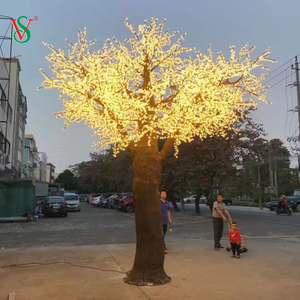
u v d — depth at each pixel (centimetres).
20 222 1855
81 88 572
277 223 1661
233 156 1969
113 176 3953
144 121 564
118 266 721
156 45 643
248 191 4244
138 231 594
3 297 515
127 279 595
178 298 506
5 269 697
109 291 543
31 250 927
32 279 618
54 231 1434
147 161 587
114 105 540
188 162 1961
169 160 2050
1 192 1892
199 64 609
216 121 622
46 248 962
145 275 583
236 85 663
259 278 614
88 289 554
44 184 3928
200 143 1830
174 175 2103
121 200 2773
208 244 1006
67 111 620
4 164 2573
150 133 565
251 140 1925
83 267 712
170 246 971
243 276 629
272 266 708
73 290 549
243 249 867
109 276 637
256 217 2080
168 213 948
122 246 986
